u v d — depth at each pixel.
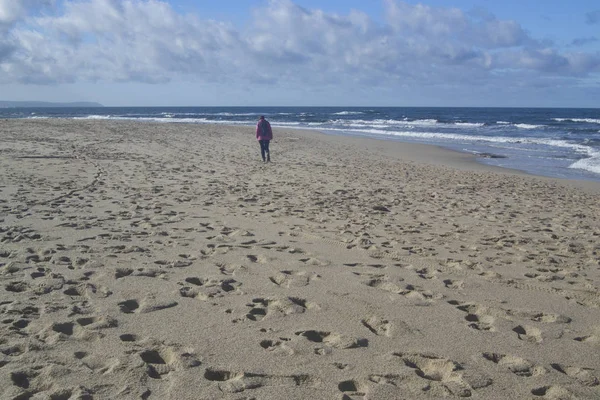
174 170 13.89
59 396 2.90
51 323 3.86
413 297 4.76
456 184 13.88
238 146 23.44
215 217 8.04
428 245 6.83
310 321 4.14
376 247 6.53
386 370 3.34
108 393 2.95
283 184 12.27
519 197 12.05
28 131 25.25
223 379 3.24
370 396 3.02
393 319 4.22
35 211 7.88
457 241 7.15
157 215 7.99
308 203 9.72
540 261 6.24
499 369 3.43
